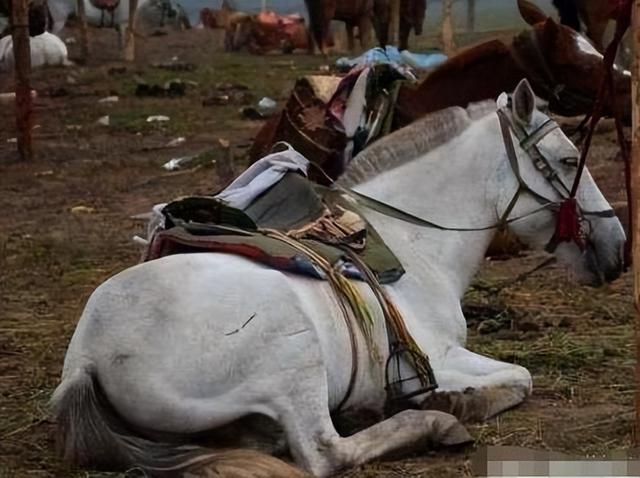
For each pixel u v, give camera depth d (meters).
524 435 6.91
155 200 16.14
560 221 7.19
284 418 6.12
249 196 7.07
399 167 7.20
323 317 6.35
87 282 11.80
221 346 6.04
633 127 6.14
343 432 6.73
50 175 18.20
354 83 8.49
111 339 6.07
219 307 6.09
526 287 10.85
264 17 34.69
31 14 31.22
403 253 7.04
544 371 8.41
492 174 7.18
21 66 19.41
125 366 6.04
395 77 8.65
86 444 6.10
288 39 34.59
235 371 6.06
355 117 8.45
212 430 6.12
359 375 6.53
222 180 15.24
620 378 8.21
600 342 9.06
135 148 20.34
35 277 11.98
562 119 14.97
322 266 6.47
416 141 7.21
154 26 39.56
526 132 7.17
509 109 7.20
